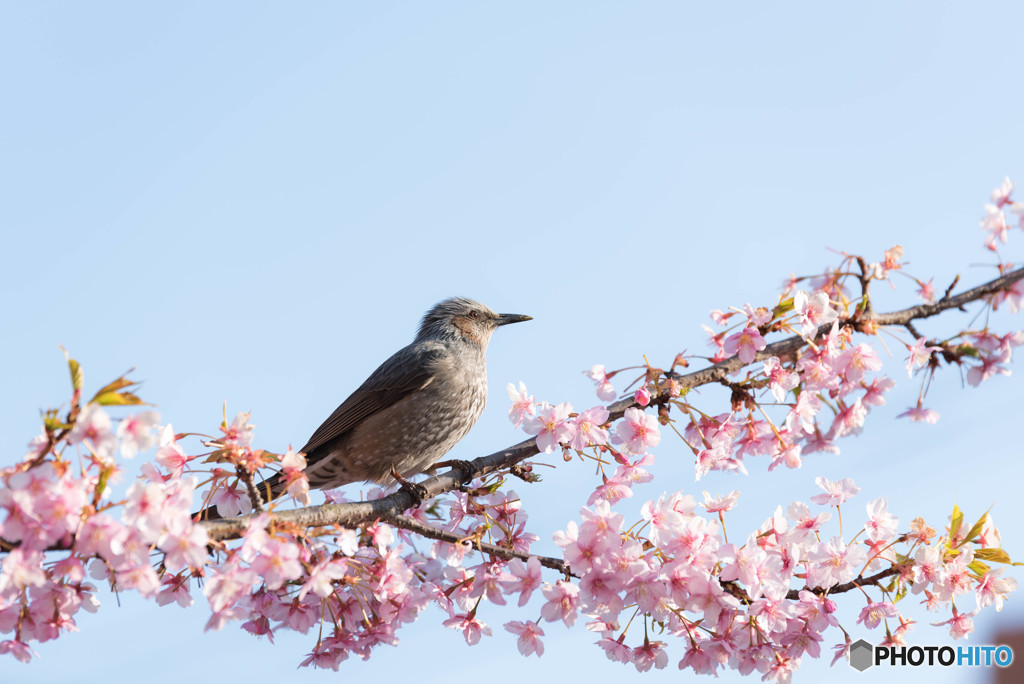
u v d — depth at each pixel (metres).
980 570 8.68
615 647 8.75
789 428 9.33
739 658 8.34
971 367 9.73
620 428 9.31
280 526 7.33
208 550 7.38
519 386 9.87
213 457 7.75
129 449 6.21
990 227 9.78
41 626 7.46
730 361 9.69
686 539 8.07
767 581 7.87
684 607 8.03
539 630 8.91
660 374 9.49
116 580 7.09
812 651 8.27
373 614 9.20
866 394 9.72
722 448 9.14
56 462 6.26
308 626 8.99
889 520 8.62
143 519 6.42
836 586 8.74
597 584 8.15
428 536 9.62
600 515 8.18
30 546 6.11
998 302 9.90
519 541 9.97
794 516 8.44
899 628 8.64
